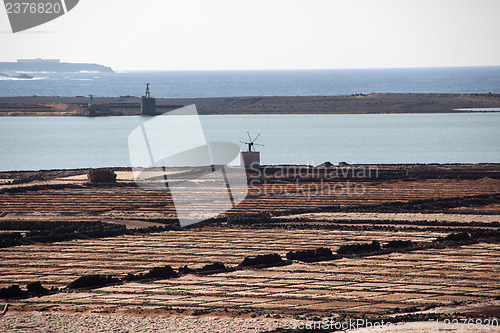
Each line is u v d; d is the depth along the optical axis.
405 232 178.50
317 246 163.62
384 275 138.75
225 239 171.50
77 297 125.69
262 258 148.88
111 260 152.75
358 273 140.50
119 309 117.88
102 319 111.94
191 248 163.00
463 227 184.75
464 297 123.56
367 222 190.25
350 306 119.00
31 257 155.12
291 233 177.88
